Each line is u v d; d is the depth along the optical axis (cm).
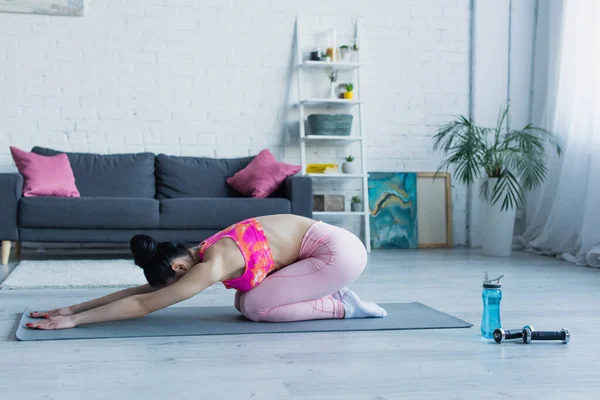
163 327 274
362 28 621
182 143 591
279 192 552
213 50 595
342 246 281
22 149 562
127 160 556
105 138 577
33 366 217
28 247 565
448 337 263
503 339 253
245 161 579
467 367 221
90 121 573
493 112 634
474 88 632
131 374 209
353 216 624
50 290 374
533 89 632
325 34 614
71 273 424
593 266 489
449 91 638
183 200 500
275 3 605
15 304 329
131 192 546
